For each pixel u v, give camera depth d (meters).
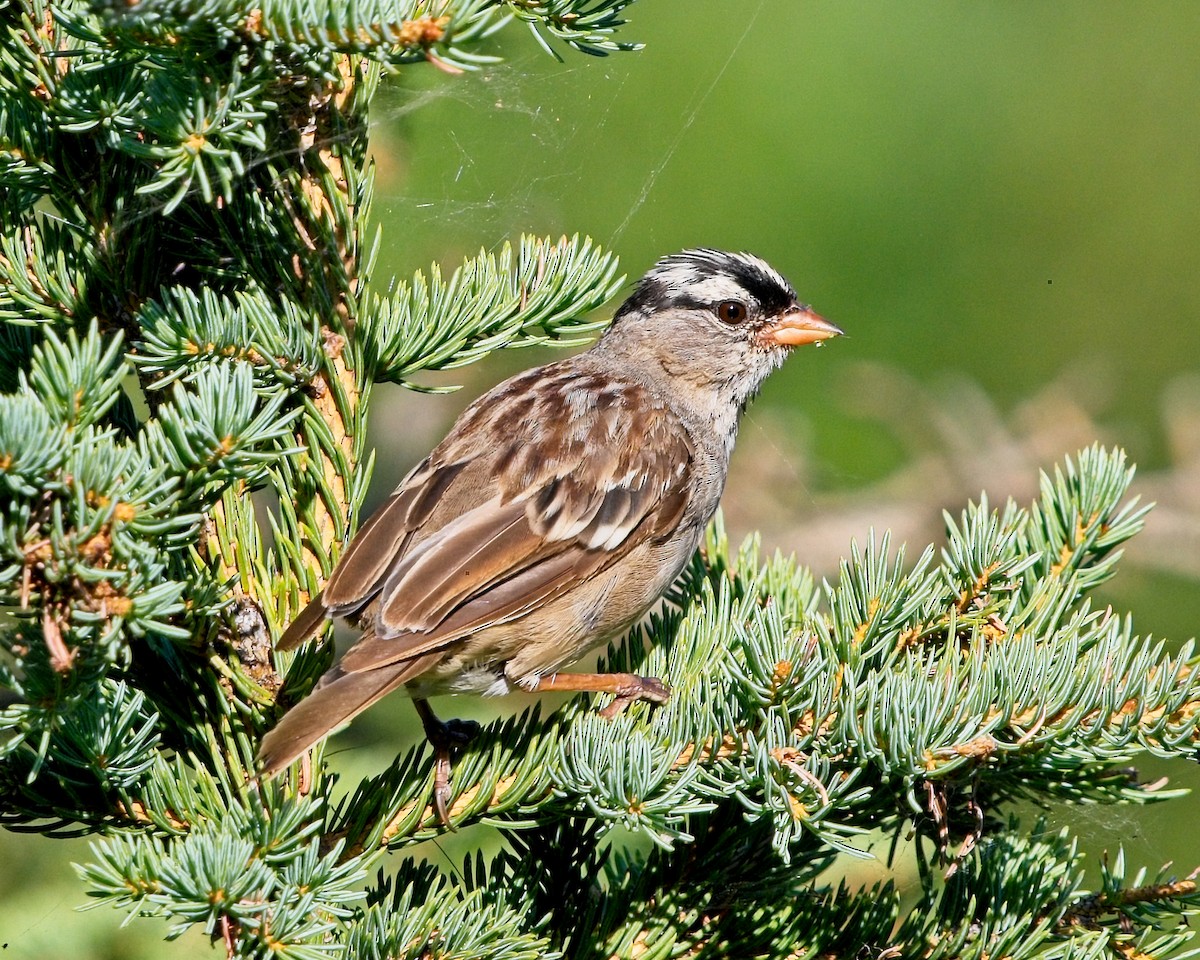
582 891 6.55
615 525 8.11
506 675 7.96
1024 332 14.63
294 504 6.77
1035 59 15.30
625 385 8.88
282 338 6.27
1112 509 7.07
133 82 5.52
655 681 7.11
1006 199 14.79
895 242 14.38
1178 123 15.01
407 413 13.10
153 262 6.54
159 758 5.74
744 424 13.83
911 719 5.62
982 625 6.70
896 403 13.82
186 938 8.53
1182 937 6.21
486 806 6.35
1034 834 6.56
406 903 5.85
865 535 13.30
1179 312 14.63
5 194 6.39
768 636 6.14
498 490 7.96
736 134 14.04
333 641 6.78
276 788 5.95
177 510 5.20
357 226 6.70
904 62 14.62
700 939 6.41
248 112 5.27
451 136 11.58
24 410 4.64
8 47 5.88
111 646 4.83
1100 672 5.72
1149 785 6.09
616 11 5.93
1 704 8.12
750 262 10.06
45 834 5.84
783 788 5.72
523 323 7.29
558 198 13.54
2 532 4.69
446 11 4.89
